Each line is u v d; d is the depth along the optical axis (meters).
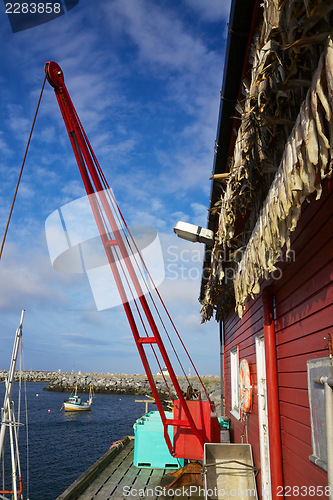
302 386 2.66
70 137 3.54
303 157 1.59
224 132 3.09
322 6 1.30
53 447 21.75
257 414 4.37
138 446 5.85
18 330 4.45
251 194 2.95
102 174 3.55
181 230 4.24
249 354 5.18
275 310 3.61
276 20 1.49
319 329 2.31
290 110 2.08
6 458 18.98
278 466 3.19
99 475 5.36
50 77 3.31
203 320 8.11
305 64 1.79
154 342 4.43
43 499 13.57
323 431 2.14
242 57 2.33
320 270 2.31
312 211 2.46
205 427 5.20
